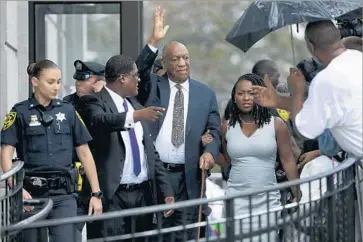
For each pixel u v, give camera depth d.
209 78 54.88
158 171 22.84
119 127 21.98
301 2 23.30
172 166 23.48
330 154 20.33
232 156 22.58
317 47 18.66
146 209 15.85
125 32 33.84
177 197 23.48
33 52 34.03
